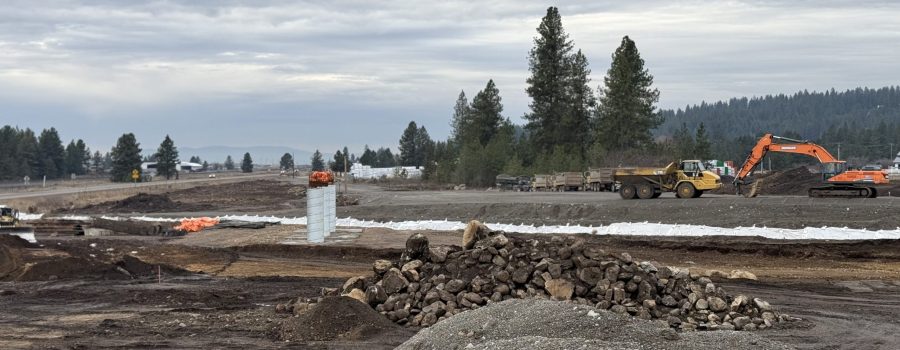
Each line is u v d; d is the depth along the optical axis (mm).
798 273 26594
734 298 18547
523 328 13469
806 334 17016
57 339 16766
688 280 18766
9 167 151125
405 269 19141
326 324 16781
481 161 94562
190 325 18172
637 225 36375
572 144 100438
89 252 32156
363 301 18281
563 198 51031
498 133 111875
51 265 27156
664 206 39062
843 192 41250
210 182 131375
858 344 16219
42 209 64688
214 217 52594
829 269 27688
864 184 41000
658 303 18031
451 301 18078
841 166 43031
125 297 22391
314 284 25219
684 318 17625
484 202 45781
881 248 30578
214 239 39094
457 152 126500
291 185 114625
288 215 50781
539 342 11570
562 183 70688
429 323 17578
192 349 15781
